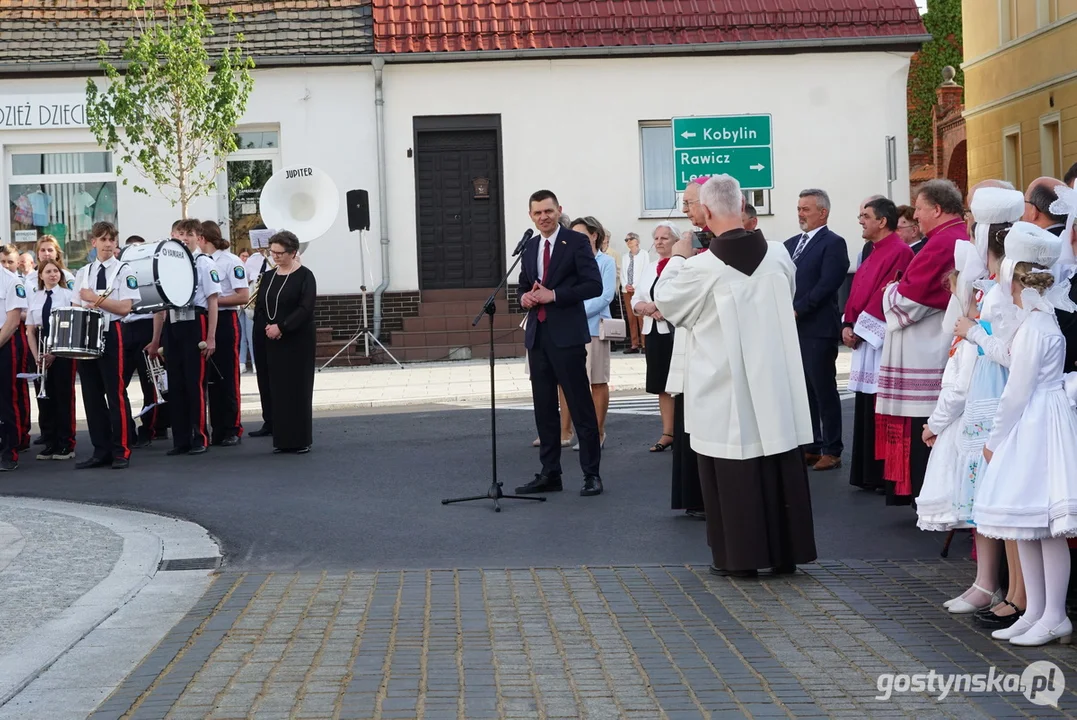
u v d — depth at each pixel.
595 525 9.28
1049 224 6.57
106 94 21.39
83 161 23.81
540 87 24.22
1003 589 6.66
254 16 24.42
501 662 5.93
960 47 47.44
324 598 7.21
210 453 13.27
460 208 24.31
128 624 6.73
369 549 8.62
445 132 24.22
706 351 7.55
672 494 9.53
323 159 23.98
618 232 24.41
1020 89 30.33
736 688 5.50
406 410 16.44
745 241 7.52
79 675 5.86
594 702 5.34
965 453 6.68
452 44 24.05
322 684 5.63
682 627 6.50
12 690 5.62
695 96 24.39
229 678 5.75
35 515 9.84
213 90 21.45
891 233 10.27
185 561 8.28
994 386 6.64
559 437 10.68
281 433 13.06
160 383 13.68
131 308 12.33
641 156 24.50
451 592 7.31
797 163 24.55
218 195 23.88
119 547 8.61
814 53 24.41
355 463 12.34
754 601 7.00
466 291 24.25
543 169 24.31
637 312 12.09
